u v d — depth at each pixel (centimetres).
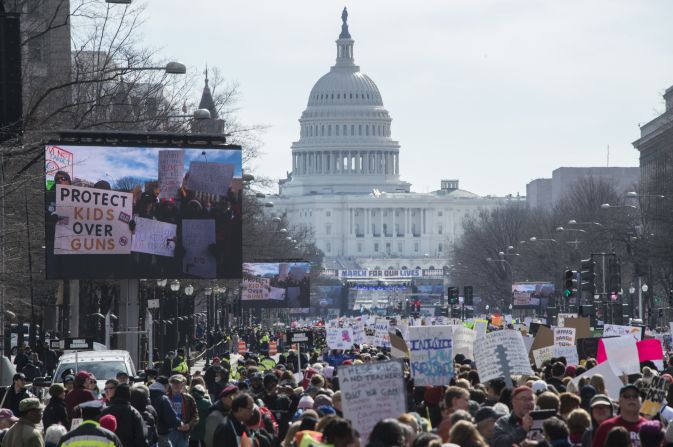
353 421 2778
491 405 3803
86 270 7225
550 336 5525
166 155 7381
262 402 4141
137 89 9625
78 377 4362
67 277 7188
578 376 4156
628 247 16738
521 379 3978
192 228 7456
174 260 7419
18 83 3959
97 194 7212
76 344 5991
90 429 3231
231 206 7525
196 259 7456
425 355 3753
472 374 4481
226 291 15925
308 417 3080
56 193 7150
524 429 2986
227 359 7431
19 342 10519
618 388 4034
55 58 9438
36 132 6850
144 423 3769
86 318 10138
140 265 7344
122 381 4406
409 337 3756
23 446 3553
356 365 2792
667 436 3002
